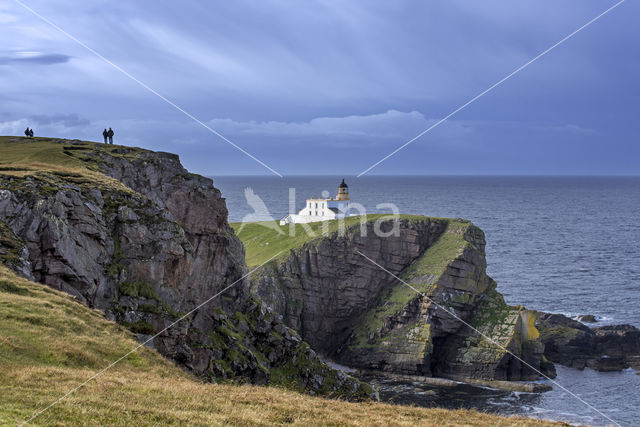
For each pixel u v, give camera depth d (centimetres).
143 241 4906
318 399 3244
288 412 2702
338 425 2578
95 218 4666
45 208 4291
